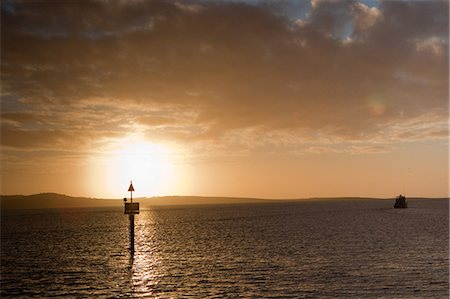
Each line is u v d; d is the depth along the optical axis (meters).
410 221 118.25
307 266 43.34
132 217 56.34
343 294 31.81
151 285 36.28
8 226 133.62
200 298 31.77
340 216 157.38
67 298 32.69
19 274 42.41
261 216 171.25
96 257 54.28
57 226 127.62
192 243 69.12
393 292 32.06
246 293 32.84
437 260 45.47
